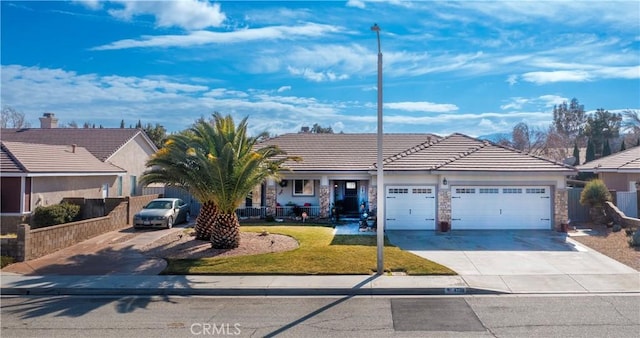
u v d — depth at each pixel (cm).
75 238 1855
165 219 2273
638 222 1969
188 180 1684
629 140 5625
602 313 986
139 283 1252
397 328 897
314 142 3042
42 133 3491
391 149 2925
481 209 2192
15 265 1469
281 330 890
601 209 2245
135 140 3538
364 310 1030
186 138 1773
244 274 1340
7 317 981
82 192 2608
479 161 2231
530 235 2028
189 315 995
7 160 2166
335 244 1788
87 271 1393
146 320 958
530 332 864
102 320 959
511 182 2177
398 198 2228
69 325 923
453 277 1298
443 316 977
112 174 2834
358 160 2752
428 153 2388
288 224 2447
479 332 868
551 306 1047
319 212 2667
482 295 1163
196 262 1484
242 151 1752
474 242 1867
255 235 1961
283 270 1362
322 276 1313
